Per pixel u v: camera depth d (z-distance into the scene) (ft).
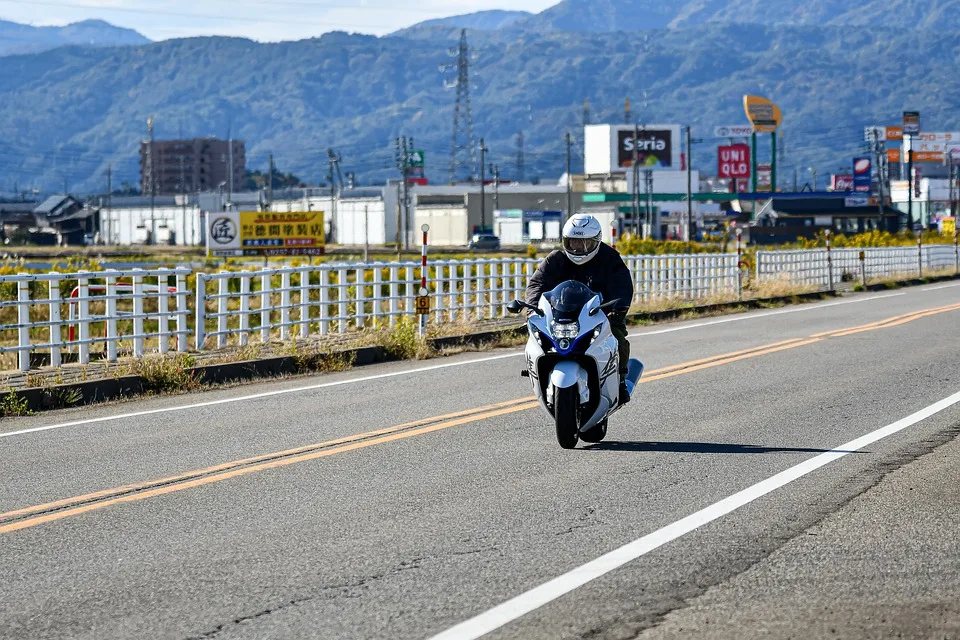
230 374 165.78
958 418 120.67
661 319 279.90
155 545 72.08
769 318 272.92
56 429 120.67
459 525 76.33
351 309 307.17
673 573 64.59
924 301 327.06
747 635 54.29
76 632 55.52
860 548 70.03
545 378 105.70
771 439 109.70
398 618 56.95
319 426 120.06
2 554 70.33
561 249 108.68
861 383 149.89
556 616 57.06
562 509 80.94
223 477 93.30
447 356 198.49
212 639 54.29
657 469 95.45
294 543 72.08
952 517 77.97
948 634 54.34
